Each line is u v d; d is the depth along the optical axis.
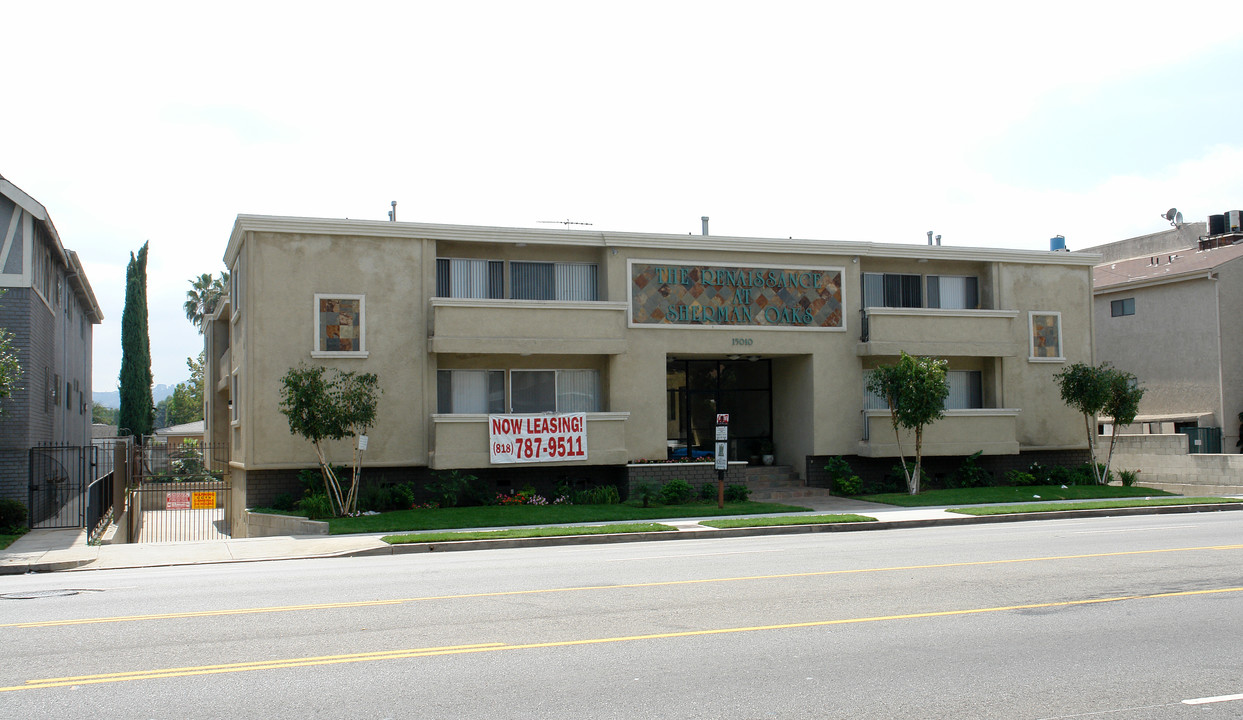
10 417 23.98
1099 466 29.83
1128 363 38.38
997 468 29.36
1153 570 12.61
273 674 7.52
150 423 47.66
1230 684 7.18
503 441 24.30
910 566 13.21
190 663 7.88
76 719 6.37
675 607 10.23
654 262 26.42
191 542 18.70
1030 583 11.63
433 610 10.17
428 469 24.56
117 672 7.61
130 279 47.62
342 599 11.01
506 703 6.73
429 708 6.62
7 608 10.67
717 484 26.03
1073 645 8.41
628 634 8.90
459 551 17.45
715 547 16.64
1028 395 29.62
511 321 24.62
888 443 27.55
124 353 46.97
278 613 10.09
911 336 28.03
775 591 11.20
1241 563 13.20
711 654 8.12
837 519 20.91
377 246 24.31
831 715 6.45
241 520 25.80
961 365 29.67
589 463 24.95
